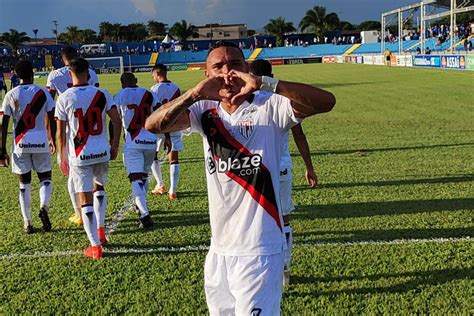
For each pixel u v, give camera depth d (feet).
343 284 13.97
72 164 16.88
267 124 8.70
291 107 8.46
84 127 16.97
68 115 17.06
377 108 57.41
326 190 24.48
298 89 8.00
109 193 25.38
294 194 23.84
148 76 153.69
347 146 36.45
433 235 17.67
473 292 13.20
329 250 16.53
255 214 8.68
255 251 8.64
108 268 15.78
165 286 14.24
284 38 322.14
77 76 17.37
